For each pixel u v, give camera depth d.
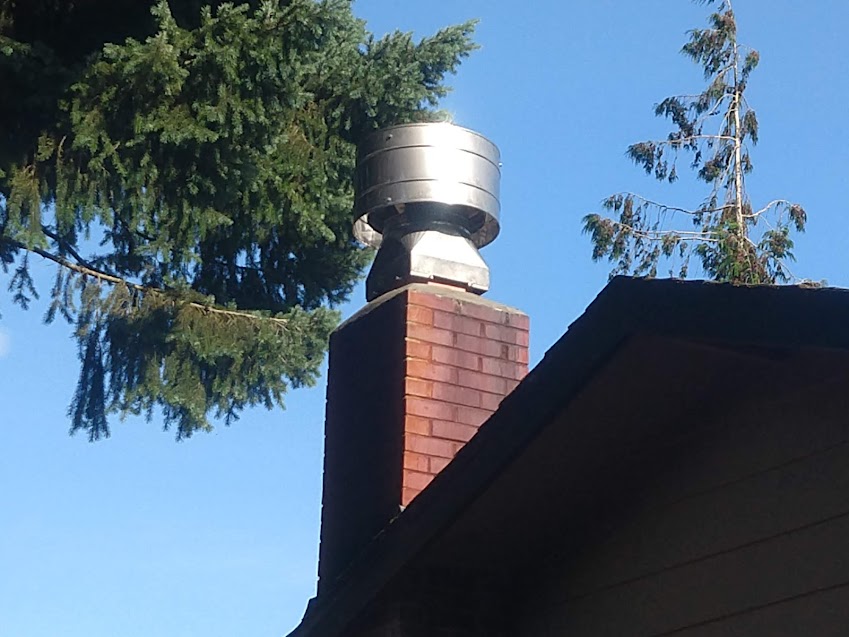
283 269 10.47
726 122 16.28
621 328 3.62
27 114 8.70
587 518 4.32
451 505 4.13
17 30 9.22
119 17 9.20
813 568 3.45
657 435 4.03
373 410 5.45
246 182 8.69
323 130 9.53
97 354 9.98
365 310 5.73
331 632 4.45
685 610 3.81
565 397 3.84
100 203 8.84
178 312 9.77
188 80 8.23
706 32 16.62
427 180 5.94
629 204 15.60
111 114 8.34
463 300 5.56
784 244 15.34
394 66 9.51
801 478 3.56
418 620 4.41
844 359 3.49
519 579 4.55
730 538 3.73
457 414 5.32
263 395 10.03
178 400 9.81
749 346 3.52
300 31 8.08
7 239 9.65
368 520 5.22
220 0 8.66
